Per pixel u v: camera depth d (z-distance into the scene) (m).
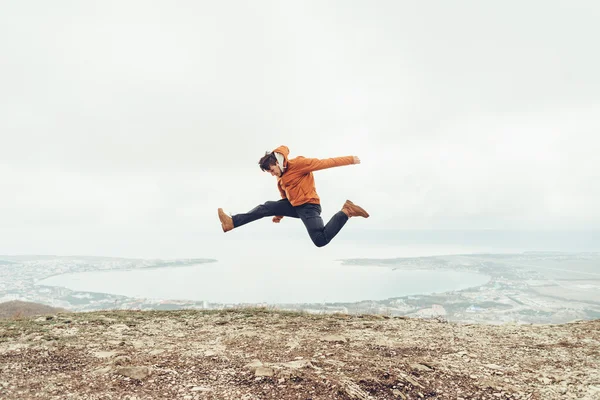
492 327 7.02
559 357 5.04
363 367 4.41
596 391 3.80
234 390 3.69
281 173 4.86
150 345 5.52
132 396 3.48
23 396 3.42
